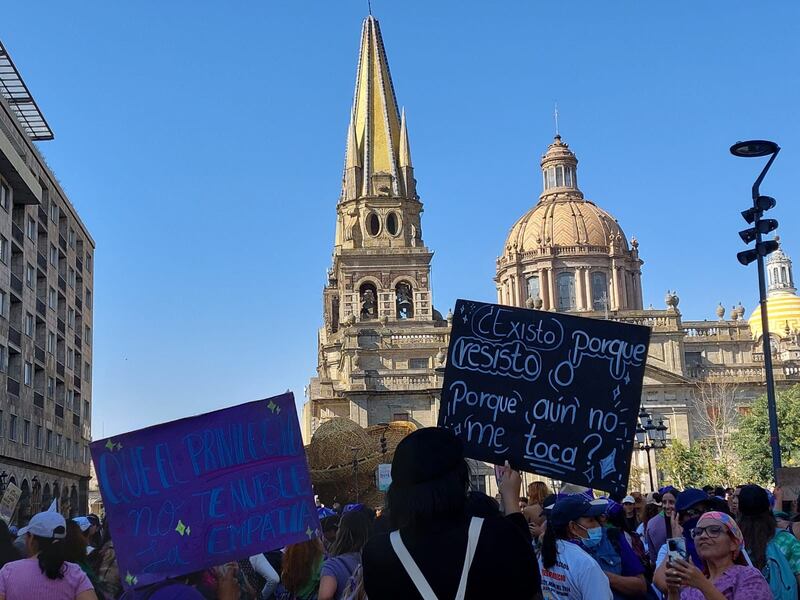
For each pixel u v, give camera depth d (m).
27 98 73.06
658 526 16.53
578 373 10.21
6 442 62.38
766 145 28.91
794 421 75.19
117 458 10.73
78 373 85.62
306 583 12.77
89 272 91.00
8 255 62.78
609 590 10.21
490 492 81.50
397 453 6.48
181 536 10.60
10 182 62.72
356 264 105.44
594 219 113.38
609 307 110.75
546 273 111.56
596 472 10.02
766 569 11.59
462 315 10.45
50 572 10.10
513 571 6.11
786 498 21.66
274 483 10.77
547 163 121.44
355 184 109.19
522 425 10.16
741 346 98.19
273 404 10.92
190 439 10.81
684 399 90.81
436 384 89.62
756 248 29.59
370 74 112.38
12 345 64.12
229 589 11.03
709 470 77.50
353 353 95.75
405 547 6.20
